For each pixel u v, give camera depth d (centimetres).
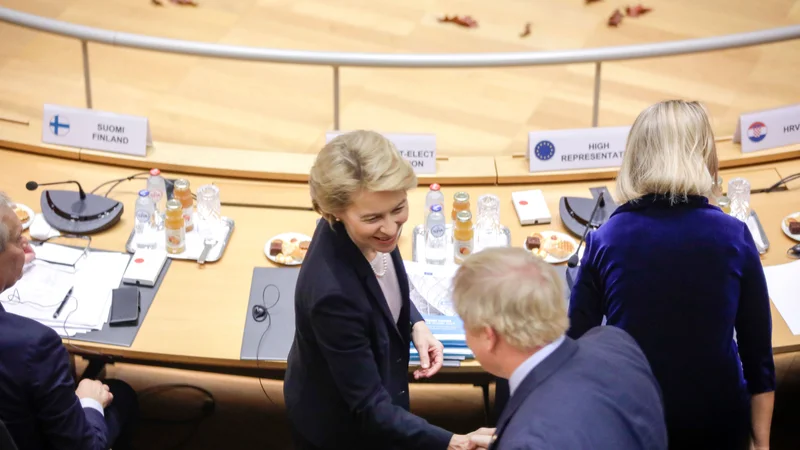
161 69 1308
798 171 993
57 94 1245
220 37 1387
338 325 570
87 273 855
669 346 613
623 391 464
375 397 596
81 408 668
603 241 611
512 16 1443
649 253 595
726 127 1216
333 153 538
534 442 434
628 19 1434
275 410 941
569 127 1218
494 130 1215
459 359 777
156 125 1202
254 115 1229
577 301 638
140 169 1012
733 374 629
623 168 606
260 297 835
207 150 1023
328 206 542
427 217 878
